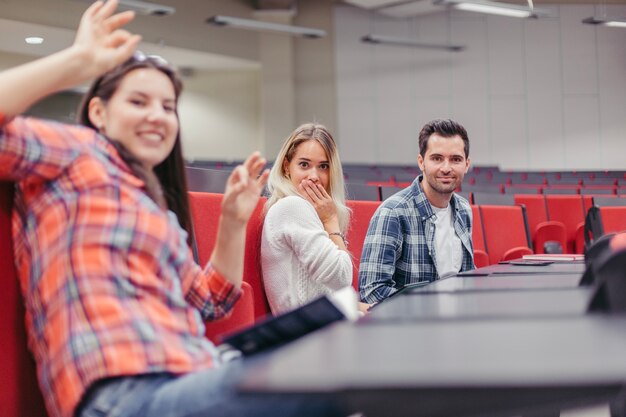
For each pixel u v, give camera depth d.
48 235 0.40
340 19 4.55
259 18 4.35
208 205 0.70
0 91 0.37
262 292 0.74
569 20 4.62
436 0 3.25
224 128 4.51
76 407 0.38
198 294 0.50
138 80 0.45
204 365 0.40
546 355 0.19
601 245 0.40
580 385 0.16
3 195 0.43
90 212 0.40
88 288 0.39
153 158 0.46
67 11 3.51
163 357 0.38
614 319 0.24
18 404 0.43
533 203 1.98
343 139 4.57
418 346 0.21
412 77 4.58
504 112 4.62
